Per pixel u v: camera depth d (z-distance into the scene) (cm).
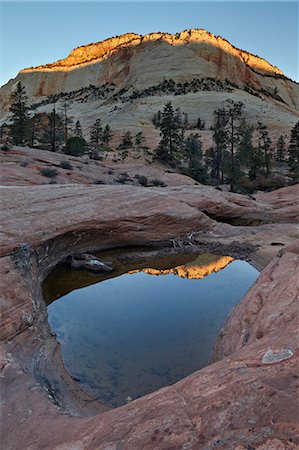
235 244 1928
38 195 1650
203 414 332
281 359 393
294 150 5828
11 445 408
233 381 373
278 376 361
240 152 5469
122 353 849
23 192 1641
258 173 5450
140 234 1850
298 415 301
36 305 988
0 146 3412
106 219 1675
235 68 15288
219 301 1191
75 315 1080
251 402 330
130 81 14950
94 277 1477
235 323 760
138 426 341
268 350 425
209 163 6059
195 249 1884
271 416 307
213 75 14375
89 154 5566
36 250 1289
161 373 768
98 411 644
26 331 834
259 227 2311
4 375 605
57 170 2956
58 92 17788
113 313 1098
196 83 13475
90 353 848
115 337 933
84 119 11556
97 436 355
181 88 12888
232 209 2680
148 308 1138
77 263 1516
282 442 278
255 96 13488
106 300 1215
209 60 14912
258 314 679
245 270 1559
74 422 426
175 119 7394
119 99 13538
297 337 436
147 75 14400
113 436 341
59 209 1574
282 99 16088
